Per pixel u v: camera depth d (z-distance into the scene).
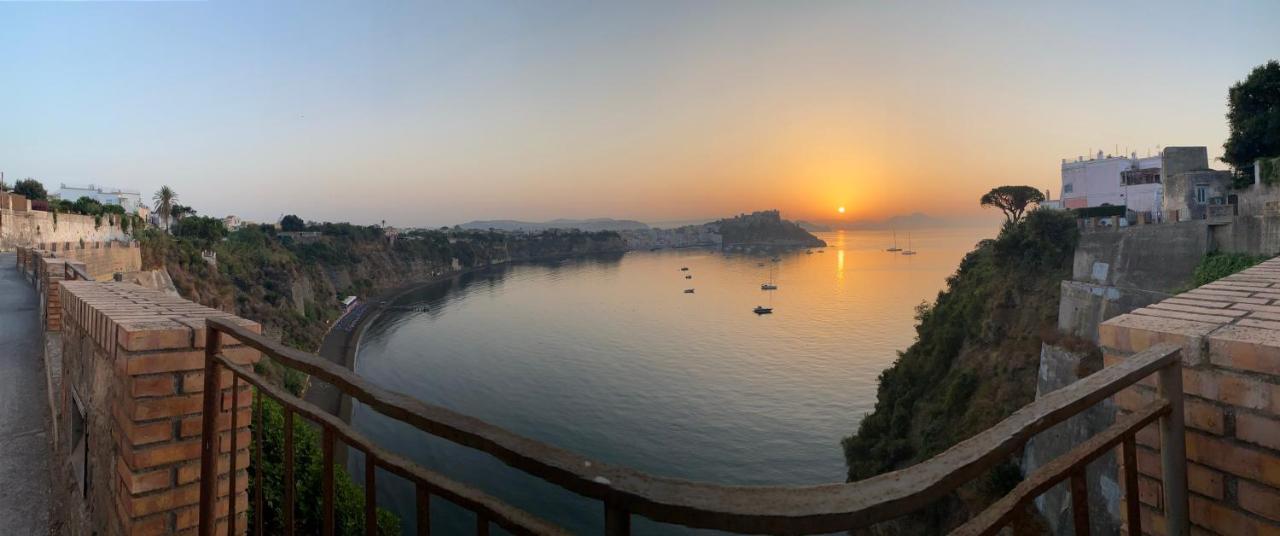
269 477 10.09
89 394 4.21
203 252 62.41
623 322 91.44
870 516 1.08
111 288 5.86
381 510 13.62
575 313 101.00
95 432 3.95
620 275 171.38
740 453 38.94
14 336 9.67
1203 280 14.98
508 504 1.36
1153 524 2.37
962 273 32.44
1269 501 2.06
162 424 2.97
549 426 44.94
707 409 47.84
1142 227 17.31
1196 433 2.31
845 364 59.94
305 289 83.56
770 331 80.44
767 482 34.78
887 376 30.62
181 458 3.02
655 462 37.97
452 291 132.62
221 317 3.37
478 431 1.38
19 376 7.46
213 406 2.62
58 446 5.36
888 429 27.16
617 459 38.66
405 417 1.54
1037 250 22.98
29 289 15.39
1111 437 1.81
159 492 2.95
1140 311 2.83
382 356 68.69
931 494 1.15
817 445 39.69
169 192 78.31
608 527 1.16
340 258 117.06
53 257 16.98
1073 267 20.64
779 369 59.09
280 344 2.11
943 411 22.78
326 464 1.83
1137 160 35.97
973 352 23.95
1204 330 2.35
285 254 89.19
